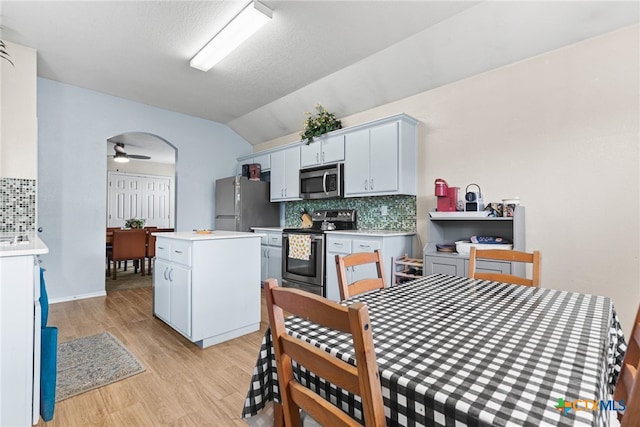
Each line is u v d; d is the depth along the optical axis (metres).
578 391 0.61
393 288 1.52
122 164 7.42
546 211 2.48
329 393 0.83
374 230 3.63
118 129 4.07
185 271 2.38
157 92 3.91
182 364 2.11
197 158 4.85
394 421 0.67
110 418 1.56
